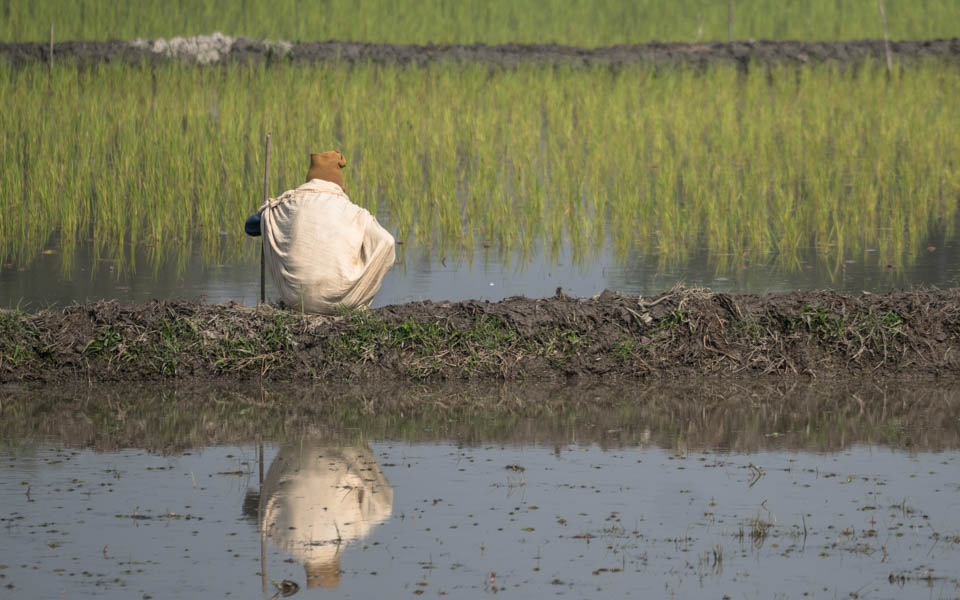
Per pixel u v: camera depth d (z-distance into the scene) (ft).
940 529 79.56
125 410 107.65
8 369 116.98
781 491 87.04
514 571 72.18
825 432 102.27
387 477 89.81
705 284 150.82
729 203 183.93
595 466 92.68
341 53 304.09
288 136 212.64
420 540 77.20
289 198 127.03
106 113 228.43
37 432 100.83
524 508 83.20
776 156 207.41
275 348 119.85
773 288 148.36
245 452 95.81
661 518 81.46
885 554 75.15
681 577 71.46
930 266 160.45
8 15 335.06
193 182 185.78
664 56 314.14
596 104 246.68
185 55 295.48
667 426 104.12
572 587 69.97
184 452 95.71
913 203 185.57
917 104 252.42
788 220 173.88
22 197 177.99
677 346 122.42
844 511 82.84
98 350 118.73
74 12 336.70
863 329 123.44
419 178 191.11
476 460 94.12
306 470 91.20
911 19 371.97
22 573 71.26
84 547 75.46
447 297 144.66
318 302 123.24
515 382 118.62
